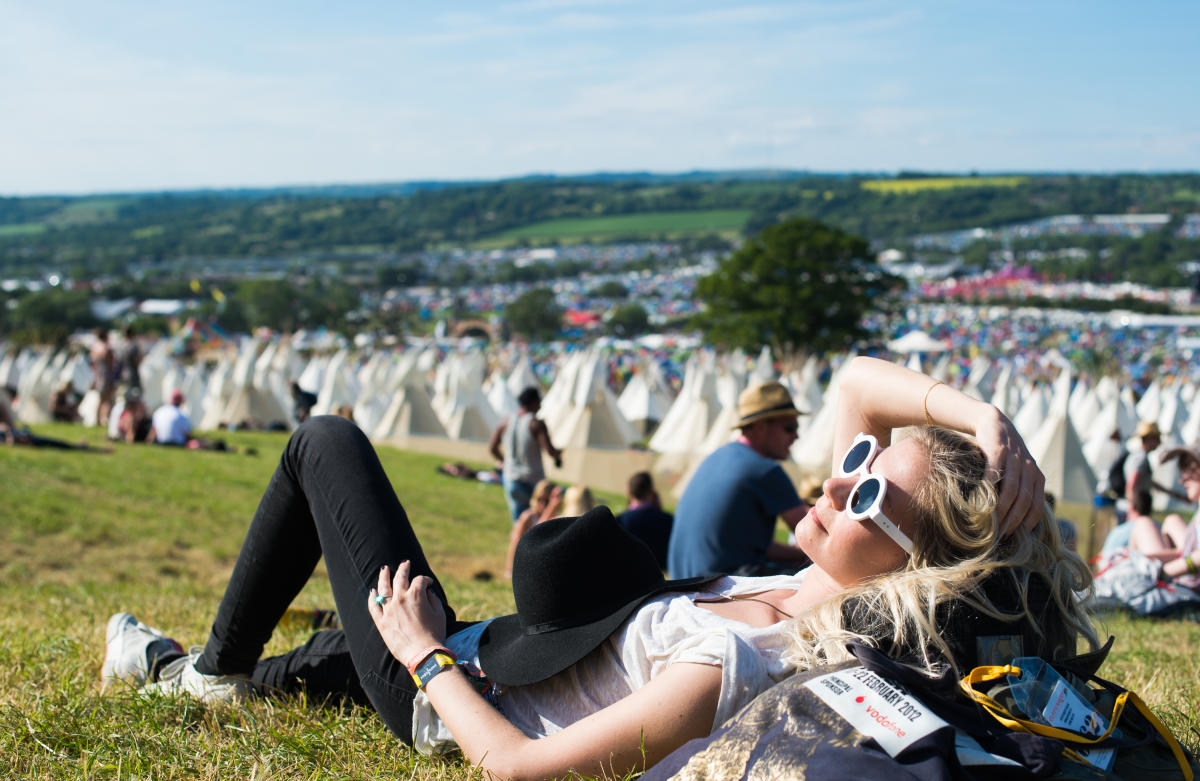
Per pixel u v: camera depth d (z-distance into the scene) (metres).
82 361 31.31
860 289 82.38
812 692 1.65
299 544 2.51
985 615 1.72
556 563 2.03
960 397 1.97
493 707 2.02
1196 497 7.07
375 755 2.28
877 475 1.80
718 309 81.38
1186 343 109.62
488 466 21.84
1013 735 1.63
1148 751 1.79
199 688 2.69
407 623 2.12
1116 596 6.65
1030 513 1.80
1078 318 153.38
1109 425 21.92
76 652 3.59
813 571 2.03
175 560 10.20
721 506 5.08
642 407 35.91
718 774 1.62
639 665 1.94
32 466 13.59
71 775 2.14
